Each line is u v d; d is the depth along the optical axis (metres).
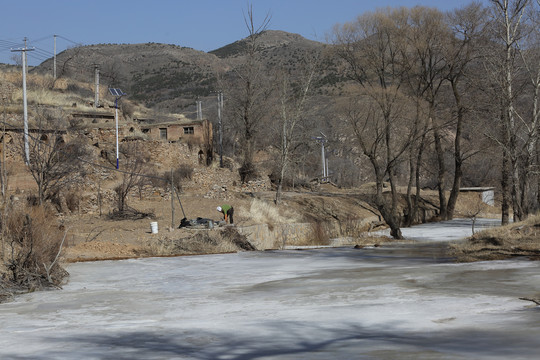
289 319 9.49
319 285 14.03
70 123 59.47
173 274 18.27
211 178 52.59
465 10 56.44
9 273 15.86
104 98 104.75
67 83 101.12
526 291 11.42
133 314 10.77
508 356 6.27
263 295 12.76
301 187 69.81
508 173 43.69
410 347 7.01
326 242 42.06
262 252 27.11
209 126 69.44
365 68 55.50
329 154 103.88
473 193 78.88
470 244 23.83
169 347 7.59
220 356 6.97
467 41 56.44
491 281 13.14
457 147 64.81
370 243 40.78
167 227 33.94
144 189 43.53
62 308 11.80
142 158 53.09
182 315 10.48
